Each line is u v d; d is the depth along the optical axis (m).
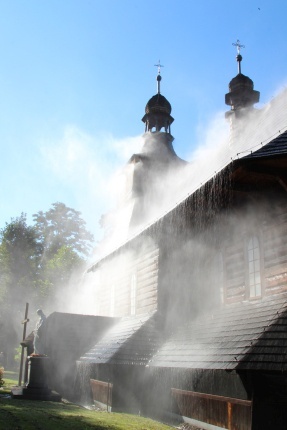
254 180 11.16
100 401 15.54
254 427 9.78
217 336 11.87
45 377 15.62
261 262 12.24
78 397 17.62
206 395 11.84
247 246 13.07
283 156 10.16
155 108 29.22
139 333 15.33
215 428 11.30
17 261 47.97
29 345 20.84
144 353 14.58
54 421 10.05
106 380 15.16
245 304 12.70
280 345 9.28
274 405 9.83
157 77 30.27
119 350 14.62
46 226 60.84
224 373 11.31
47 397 15.12
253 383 9.97
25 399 14.81
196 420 12.15
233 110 20.88
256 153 10.60
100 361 14.66
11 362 45.56
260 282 12.22
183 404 12.88
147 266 18.16
